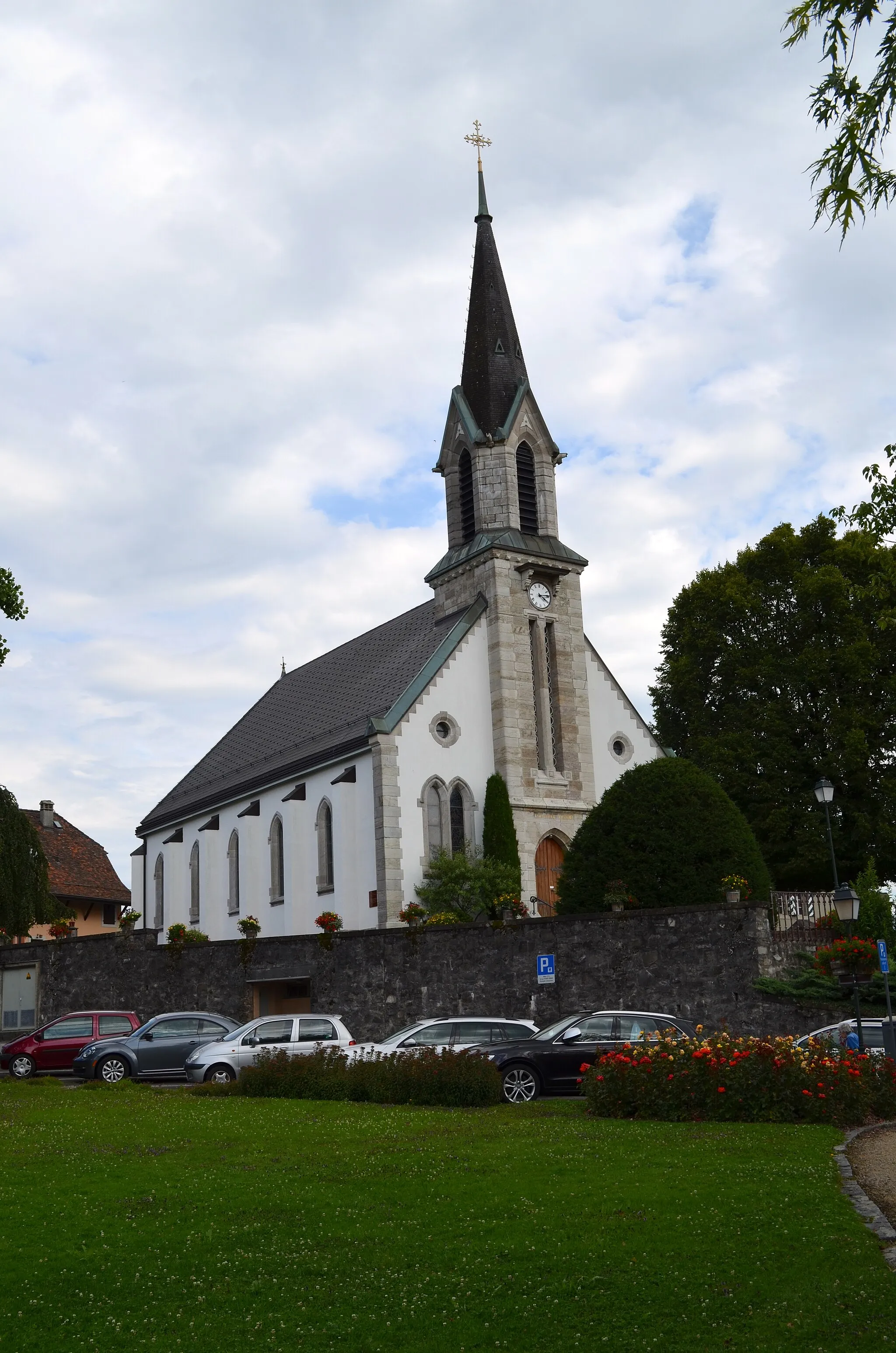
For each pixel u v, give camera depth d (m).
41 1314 12.68
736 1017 30.17
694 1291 12.28
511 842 44.16
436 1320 12.25
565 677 47.84
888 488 15.05
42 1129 21.56
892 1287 11.84
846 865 48.56
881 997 29.48
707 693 53.81
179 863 59.69
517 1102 25.09
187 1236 14.52
